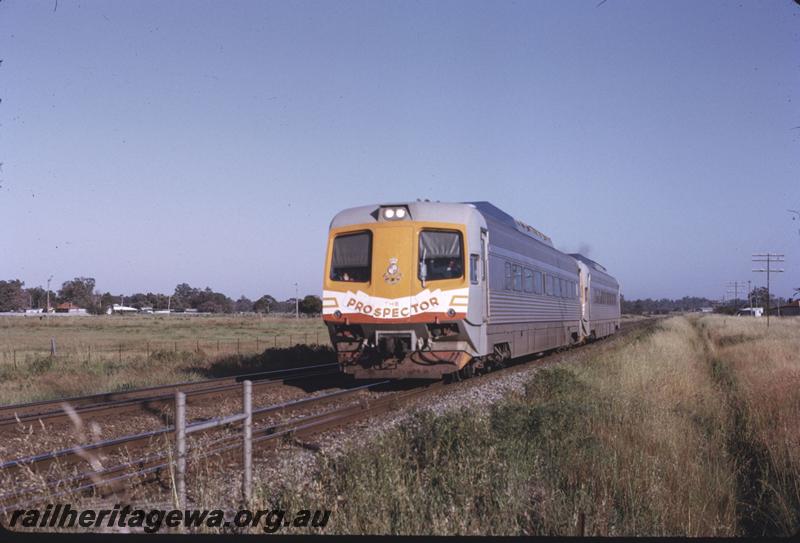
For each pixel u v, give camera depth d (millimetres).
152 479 7629
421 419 9438
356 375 15133
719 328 50438
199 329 65562
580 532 6023
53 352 28750
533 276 21047
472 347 15086
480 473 7402
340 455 8133
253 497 6430
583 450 8453
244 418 6766
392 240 14594
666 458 8305
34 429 10820
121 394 14695
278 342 40500
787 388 12891
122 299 179500
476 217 15242
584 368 17594
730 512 7312
